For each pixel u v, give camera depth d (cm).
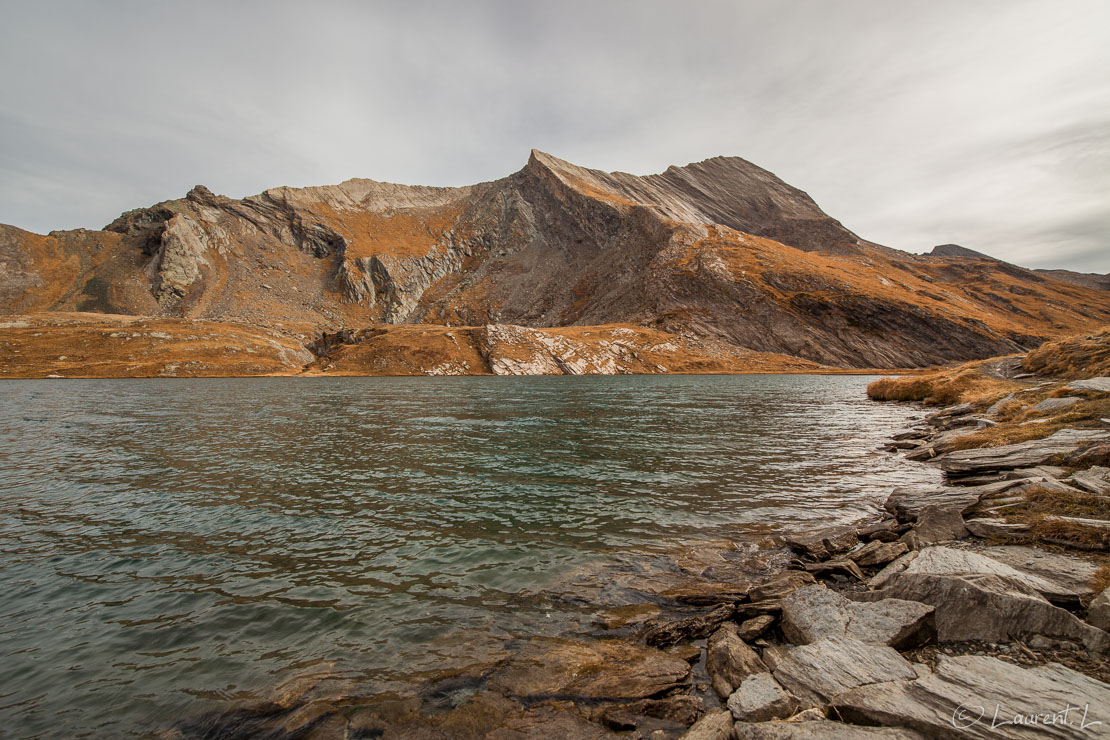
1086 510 1218
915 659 796
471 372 15712
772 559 1345
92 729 726
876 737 604
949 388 5194
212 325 18662
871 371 15800
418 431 3750
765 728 644
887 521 1547
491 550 1430
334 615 1059
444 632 988
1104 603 819
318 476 2344
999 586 911
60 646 946
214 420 4438
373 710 755
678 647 945
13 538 1539
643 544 1470
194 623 1030
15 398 6938
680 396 7038
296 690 806
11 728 724
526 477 2308
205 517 1744
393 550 1435
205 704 778
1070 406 2327
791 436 3441
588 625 1014
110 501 1942
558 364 16188
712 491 2053
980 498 1495
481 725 722
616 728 719
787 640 941
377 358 16188
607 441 3278
